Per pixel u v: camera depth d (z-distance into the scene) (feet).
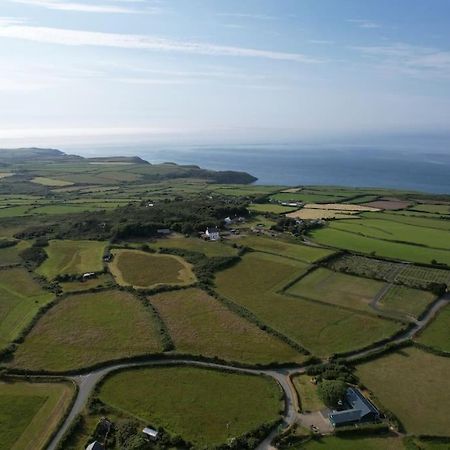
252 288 373.40
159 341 286.66
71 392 236.43
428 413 221.66
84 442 201.16
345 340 290.35
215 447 196.95
